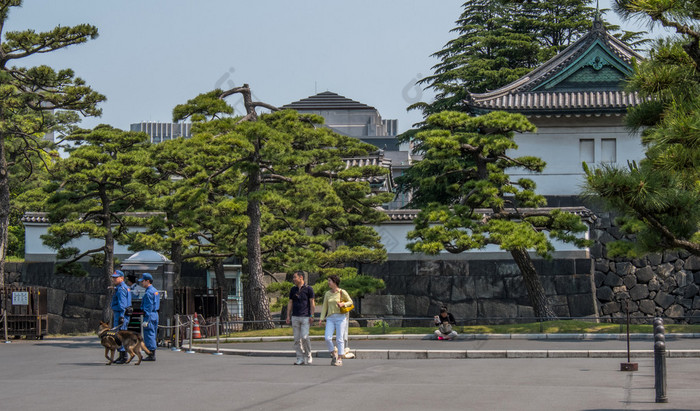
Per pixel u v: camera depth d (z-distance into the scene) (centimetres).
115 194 3128
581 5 4984
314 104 6544
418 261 3309
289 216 3089
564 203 3528
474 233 2634
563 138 3578
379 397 1173
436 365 1709
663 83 1506
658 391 1119
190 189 2650
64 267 3102
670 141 1380
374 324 3278
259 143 2723
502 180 2689
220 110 2620
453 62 4684
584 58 3594
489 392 1231
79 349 2288
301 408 1069
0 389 1290
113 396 1198
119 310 1742
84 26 3023
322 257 2852
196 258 3328
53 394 1225
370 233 3094
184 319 2478
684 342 2286
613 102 3459
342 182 3084
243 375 1491
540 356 1934
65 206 2933
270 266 2909
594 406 1084
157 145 3000
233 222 2581
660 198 1418
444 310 2544
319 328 2838
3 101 2992
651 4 1416
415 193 4512
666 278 3350
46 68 3030
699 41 1505
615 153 3547
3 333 2758
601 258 3394
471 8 4984
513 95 3638
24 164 4494
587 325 2675
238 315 4050
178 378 1444
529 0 5028
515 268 3247
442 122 2738
